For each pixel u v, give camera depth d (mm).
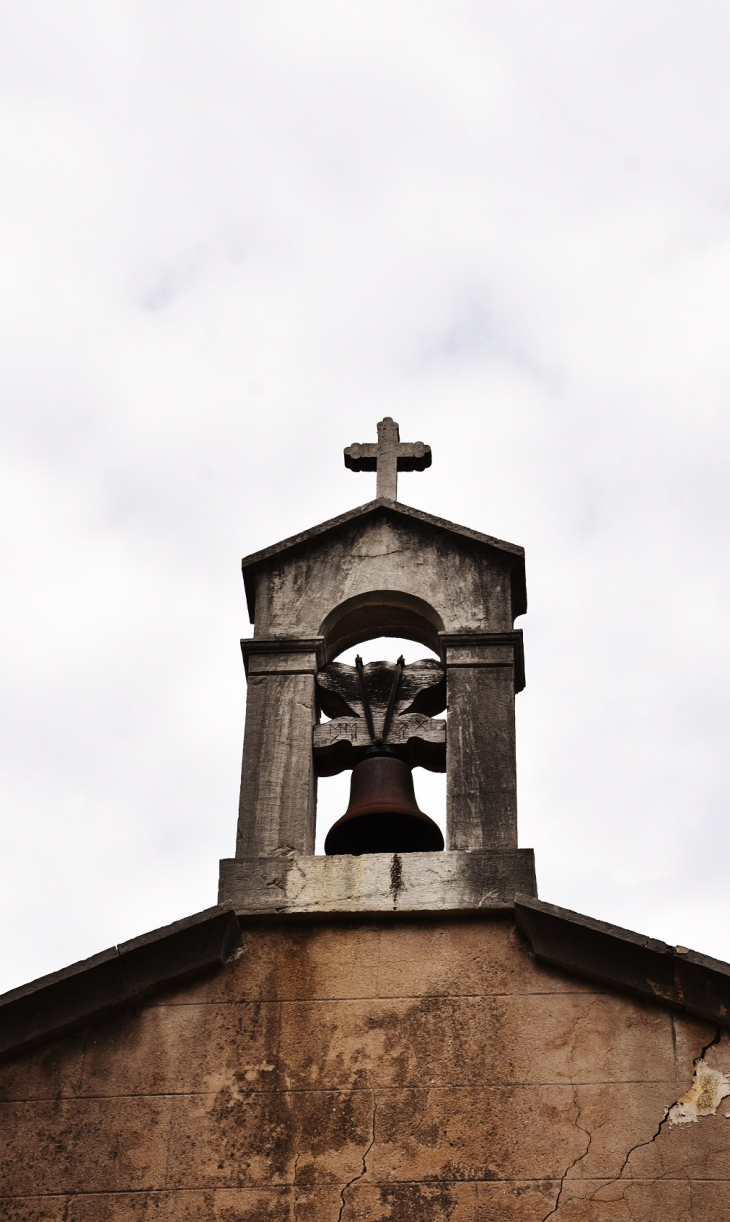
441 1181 8367
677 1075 8648
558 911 9086
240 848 9641
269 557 10906
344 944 9219
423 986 9031
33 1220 8406
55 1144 8664
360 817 9867
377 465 11570
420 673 10484
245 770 10008
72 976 9117
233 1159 8539
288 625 10609
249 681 10414
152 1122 8695
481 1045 8805
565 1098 8594
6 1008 9070
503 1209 8258
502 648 10398
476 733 10023
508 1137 8484
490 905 9227
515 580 10820
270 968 9180
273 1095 8727
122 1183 8508
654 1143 8414
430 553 10875
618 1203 8234
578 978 9031
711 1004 8836
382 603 10734
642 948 8961
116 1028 9062
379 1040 8859
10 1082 8906
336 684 10445
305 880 9422
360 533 11016
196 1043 8961
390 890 9344
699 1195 8242
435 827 9945
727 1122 8469
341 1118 8617
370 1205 8320
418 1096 8648
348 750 10234
